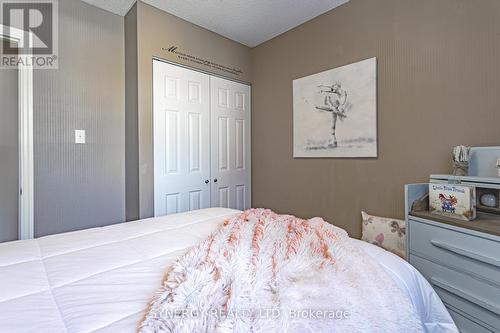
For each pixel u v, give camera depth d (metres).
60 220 2.08
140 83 2.16
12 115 2.19
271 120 2.91
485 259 1.04
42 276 0.79
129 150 2.32
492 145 1.45
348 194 2.22
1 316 0.60
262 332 0.53
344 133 2.22
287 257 0.83
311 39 2.46
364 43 2.06
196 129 2.59
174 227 1.34
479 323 1.08
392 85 1.90
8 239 2.25
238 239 0.98
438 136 1.68
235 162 2.98
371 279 0.72
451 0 1.60
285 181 2.78
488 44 1.46
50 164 2.03
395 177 1.91
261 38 2.87
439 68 1.66
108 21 2.29
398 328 0.63
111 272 0.83
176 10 2.29
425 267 1.31
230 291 0.66
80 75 2.15
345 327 0.57
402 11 1.83
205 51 2.64
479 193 1.30
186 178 2.51
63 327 0.57
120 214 2.40
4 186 2.22
